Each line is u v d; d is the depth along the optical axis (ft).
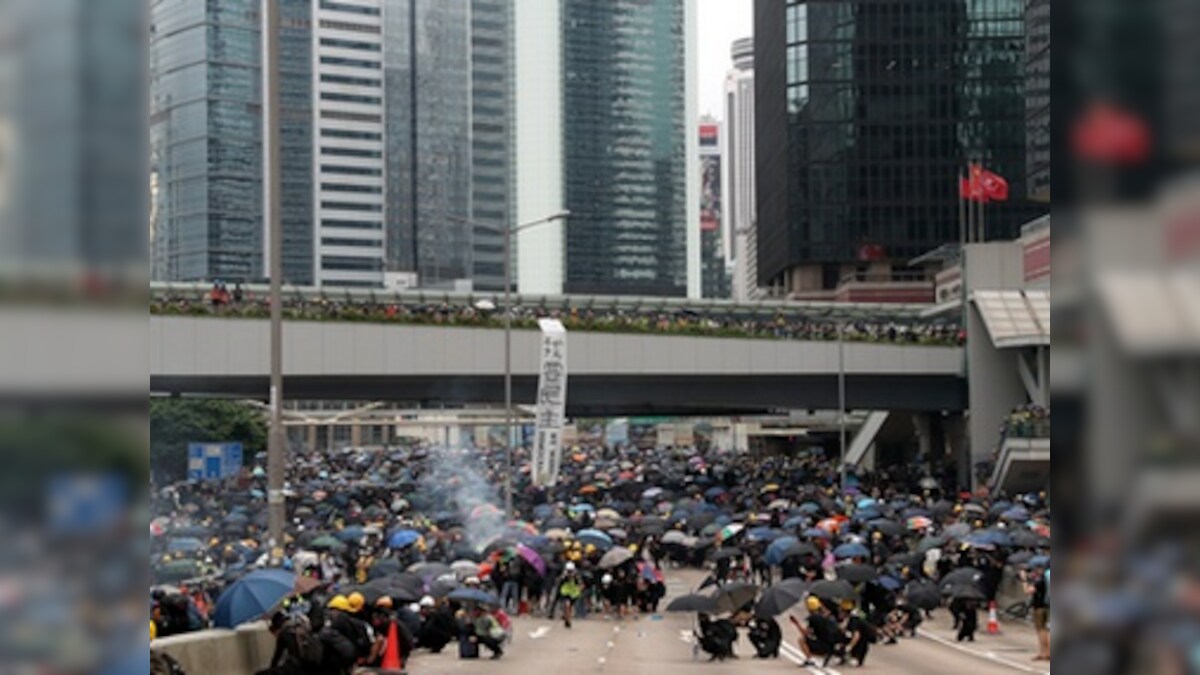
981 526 153.58
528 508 233.55
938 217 556.92
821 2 561.43
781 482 274.36
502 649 96.43
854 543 131.64
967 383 273.95
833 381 271.69
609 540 144.46
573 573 125.49
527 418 367.04
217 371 215.72
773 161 611.47
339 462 364.17
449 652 98.94
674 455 479.41
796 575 130.00
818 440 487.20
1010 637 111.04
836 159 561.02
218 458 256.52
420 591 93.30
